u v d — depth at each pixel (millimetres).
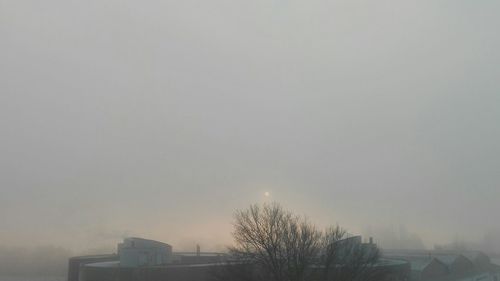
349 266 54125
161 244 80750
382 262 69812
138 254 77000
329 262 53094
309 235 54938
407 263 73750
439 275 91000
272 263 53094
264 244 53531
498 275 105875
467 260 102062
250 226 55062
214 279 61500
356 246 56375
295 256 52781
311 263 53406
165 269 71500
